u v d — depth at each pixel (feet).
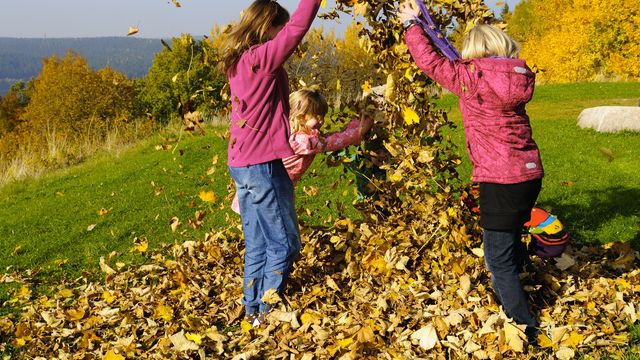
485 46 9.76
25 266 17.26
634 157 24.26
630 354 9.37
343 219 14.25
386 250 12.55
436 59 9.80
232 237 16.61
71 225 21.38
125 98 153.89
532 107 45.34
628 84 55.52
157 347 11.08
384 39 11.13
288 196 10.80
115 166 33.73
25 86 265.75
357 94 13.56
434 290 11.66
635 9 88.53
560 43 101.40
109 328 12.33
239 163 10.48
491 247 9.93
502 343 9.64
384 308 11.09
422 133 11.77
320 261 13.58
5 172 39.14
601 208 17.22
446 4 11.05
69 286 15.30
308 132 11.94
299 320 11.25
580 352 9.59
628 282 11.87
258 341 10.62
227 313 12.12
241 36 10.26
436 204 12.11
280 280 11.16
